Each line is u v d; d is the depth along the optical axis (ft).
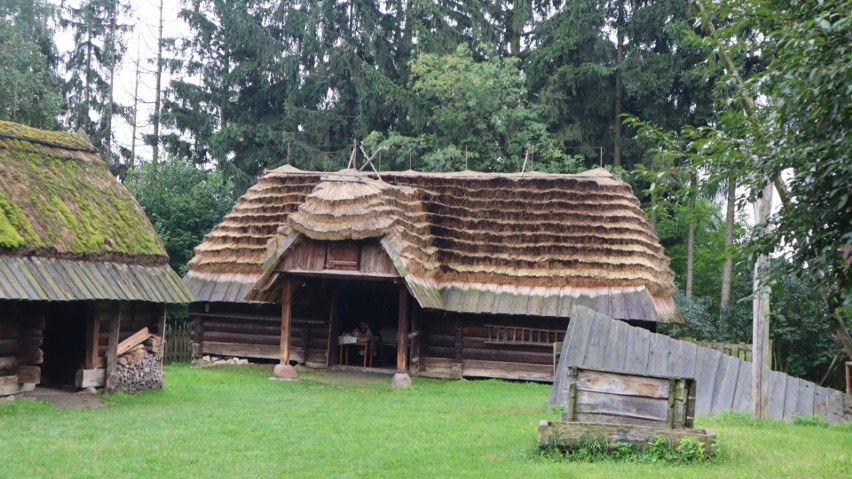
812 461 35.17
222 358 86.43
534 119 125.59
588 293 76.33
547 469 33.58
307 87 142.10
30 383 50.93
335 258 71.31
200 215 112.27
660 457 35.27
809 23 23.09
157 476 33.09
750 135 28.17
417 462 36.37
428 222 80.79
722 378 54.39
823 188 24.88
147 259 58.29
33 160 56.44
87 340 55.06
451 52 133.49
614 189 82.89
